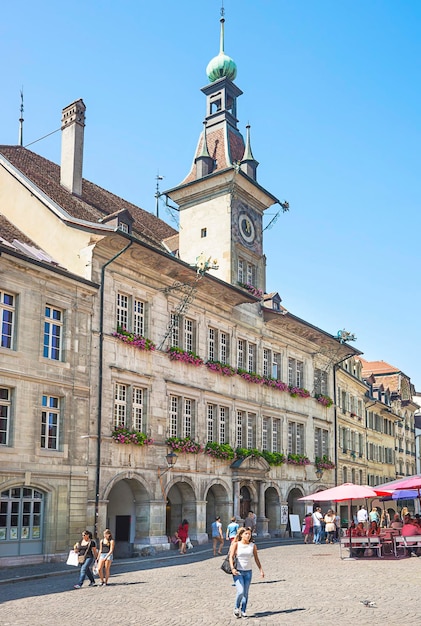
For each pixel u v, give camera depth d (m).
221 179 39.56
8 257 23.97
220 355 36.12
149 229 40.50
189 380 33.31
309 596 15.71
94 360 27.53
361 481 55.06
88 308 27.58
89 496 26.36
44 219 29.84
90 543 18.31
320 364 47.69
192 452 32.34
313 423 45.25
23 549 23.73
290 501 43.03
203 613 13.74
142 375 29.97
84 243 28.41
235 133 43.47
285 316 41.16
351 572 20.52
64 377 25.95
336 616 13.08
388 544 27.08
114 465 27.83
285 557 25.91
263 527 37.59
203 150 41.03
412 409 75.06
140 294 30.75
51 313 26.14
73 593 16.94
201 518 32.81
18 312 24.47
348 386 54.19
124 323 29.91
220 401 35.50
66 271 26.41
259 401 39.28
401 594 15.85
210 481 33.75
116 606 14.81
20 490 23.92
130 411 29.22
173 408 32.38
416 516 34.72
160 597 16.02
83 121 34.12
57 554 24.64
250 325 39.22
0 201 31.70
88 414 26.84
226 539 34.38
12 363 23.94
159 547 29.27
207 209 40.03
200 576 20.19
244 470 36.12
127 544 29.70
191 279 33.22
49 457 24.86
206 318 35.41
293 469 41.84
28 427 24.23
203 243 39.69
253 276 41.38
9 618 13.55
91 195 35.34
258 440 38.59
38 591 17.52
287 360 43.12
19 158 33.03
